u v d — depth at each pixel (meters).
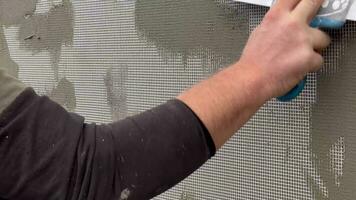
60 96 1.13
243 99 0.66
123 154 0.64
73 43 1.09
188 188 0.94
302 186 0.80
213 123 0.65
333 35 0.75
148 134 0.65
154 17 0.96
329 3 0.71
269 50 0.68
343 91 0.75
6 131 0.61
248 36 0.83
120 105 1.02
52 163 0.62
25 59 1.18
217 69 0.88
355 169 0.74
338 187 0.76
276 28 0.68
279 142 0.82
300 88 0.74
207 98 0.65
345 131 0.75
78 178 0.62
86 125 0.67
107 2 1.02
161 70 0.95
